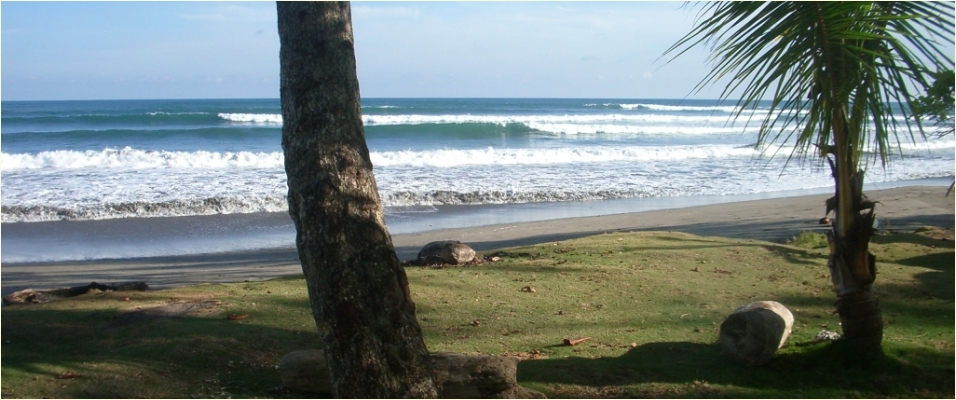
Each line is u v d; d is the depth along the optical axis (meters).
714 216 15.28
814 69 4.53
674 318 6.40
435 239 13.06
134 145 31.62
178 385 4.77
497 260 8.91
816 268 8.35
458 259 8.63
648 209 16.88
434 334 5.88
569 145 33.62
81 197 16.73
